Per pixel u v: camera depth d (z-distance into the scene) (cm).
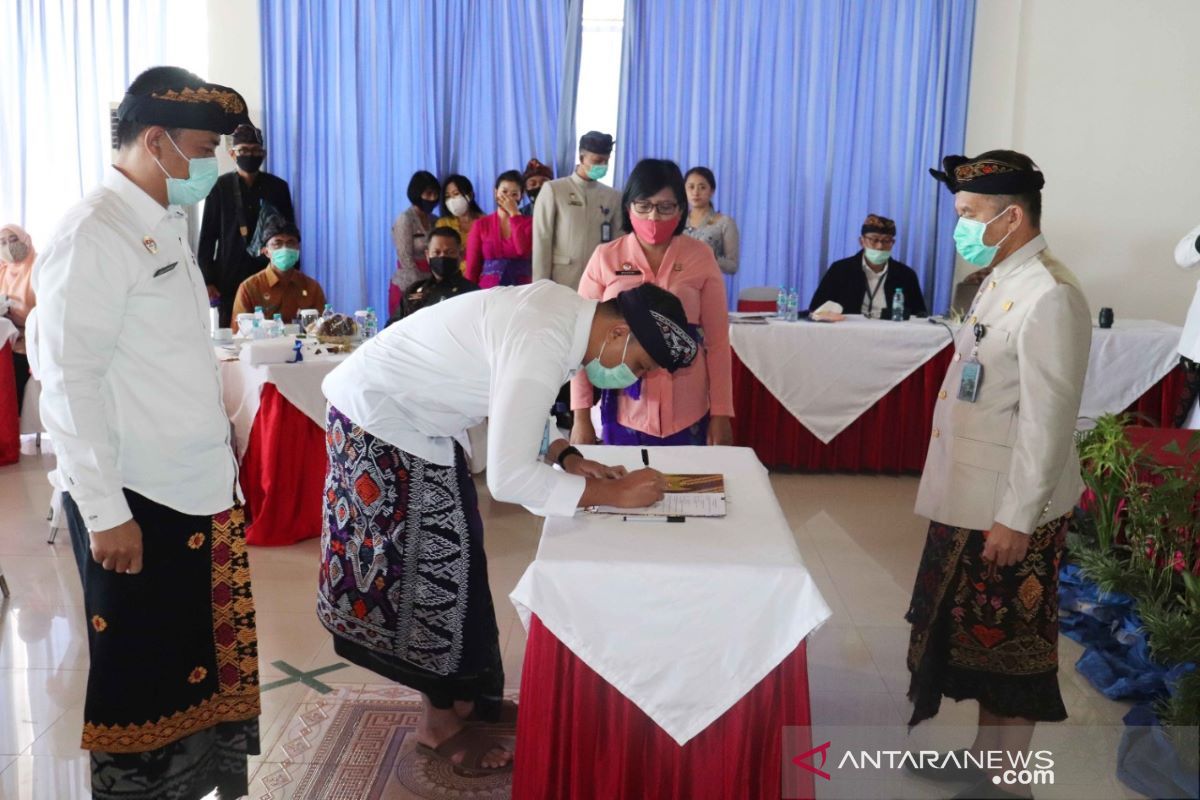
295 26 618
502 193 564
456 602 210
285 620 305
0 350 475
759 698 164
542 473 179
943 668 205
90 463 164
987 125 622
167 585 180
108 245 166
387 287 653
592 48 632
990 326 194
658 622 161
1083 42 606
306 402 366
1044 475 181
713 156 630
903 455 484
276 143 630
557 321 178
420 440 204
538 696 171
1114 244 625
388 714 247
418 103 630
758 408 484
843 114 625
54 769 223
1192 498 263
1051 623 197
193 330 182
